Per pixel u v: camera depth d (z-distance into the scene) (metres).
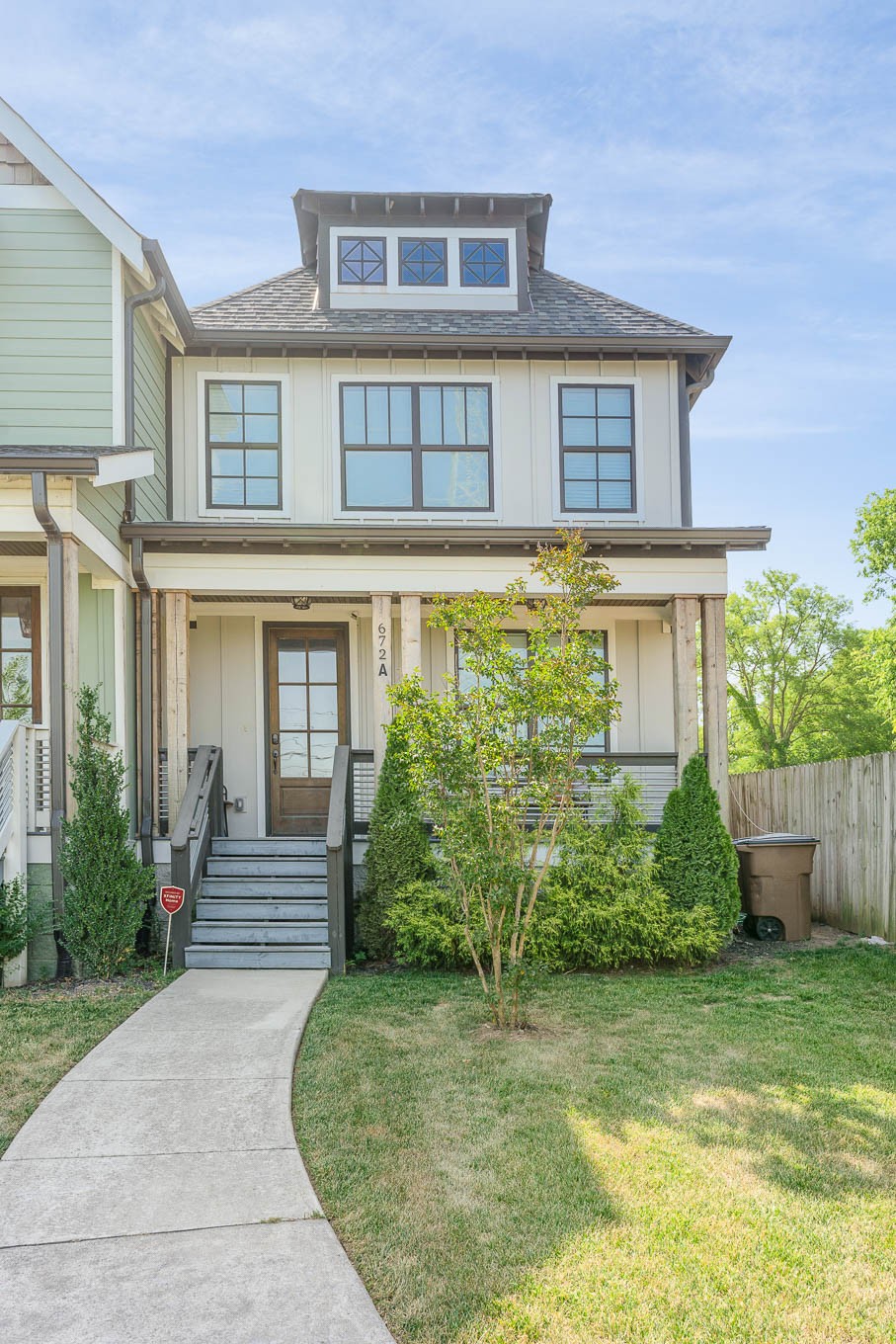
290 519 11.99
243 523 10.62
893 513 28.97
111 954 8.45
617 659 12.83
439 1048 6.44
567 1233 3.91
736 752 37.16
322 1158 4.66
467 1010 7.45
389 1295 3.50
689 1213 4.09
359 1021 7.11
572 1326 3.30
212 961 8.97
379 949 9.54
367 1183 4.38
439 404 12.33
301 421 12.16
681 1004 7.68
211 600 11.98
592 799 10.12
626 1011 7.45
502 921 7.10
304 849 10.58
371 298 12.98
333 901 9.02
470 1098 5.46
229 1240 3.85
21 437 9.86
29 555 10.09
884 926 10.42
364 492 12.12
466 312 12.87
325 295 12.92
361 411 12.23
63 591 8.58
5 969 8.29
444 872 8.42
